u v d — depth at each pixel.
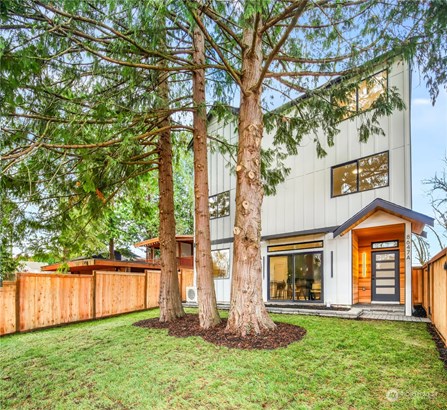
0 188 5.20
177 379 3.92
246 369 4.04
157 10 3.88
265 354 4.50
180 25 5.67
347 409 3.02
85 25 4.84
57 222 7.03
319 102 7.29
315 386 3.50
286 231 11.37
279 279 11.48
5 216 5.95
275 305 10.54
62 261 7.43
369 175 9.38
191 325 6.63
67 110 5.33
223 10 4.68
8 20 4.15
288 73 6.43
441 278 5.13
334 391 3.37
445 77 5.71
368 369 3.88
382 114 7.24
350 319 7.21
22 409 3.44
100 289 10.16
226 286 13.04
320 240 10.23
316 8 5.32
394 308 8.67
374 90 9.35
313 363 4.13
